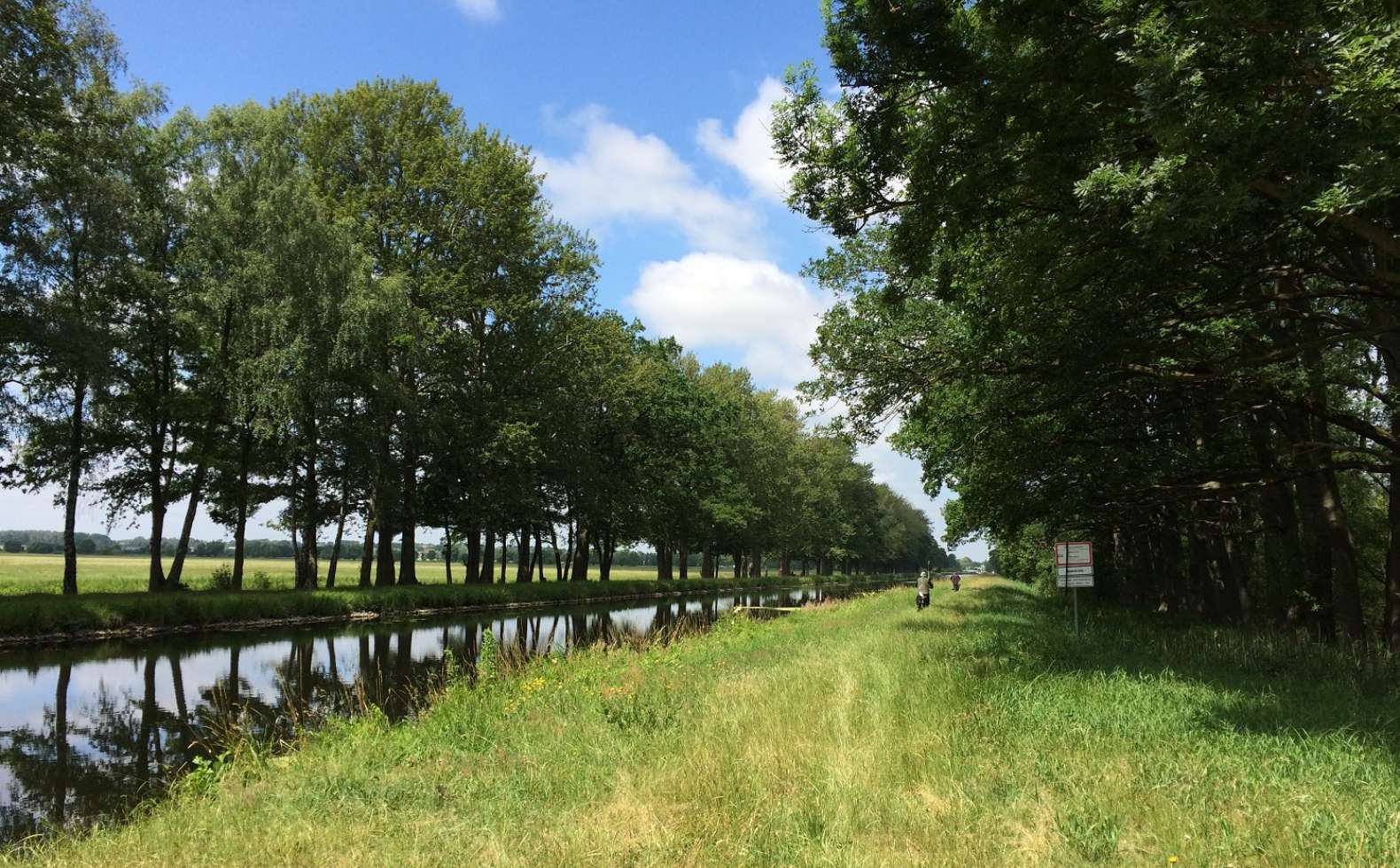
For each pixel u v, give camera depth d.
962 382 14.22
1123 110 7.59
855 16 7.86
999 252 10.67
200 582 38.25
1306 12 5.43
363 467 35.91
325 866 4.77
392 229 36.66
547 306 41.97
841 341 15.13
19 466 28.81
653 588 58.06
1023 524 19.41
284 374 30.52
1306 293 9.62
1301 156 6.07
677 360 65.25
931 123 8.41
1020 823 4.93
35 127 24.16
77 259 27.64
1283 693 8.34
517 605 42.47
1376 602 26.16
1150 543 30.23
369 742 8.25
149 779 9.82
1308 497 14.15
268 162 31.27
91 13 26.42
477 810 5.84
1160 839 4.58
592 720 8.53
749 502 67.06
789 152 9.45
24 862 5.89
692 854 4.59
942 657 11.66
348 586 37.19
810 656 13.28
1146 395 14.27
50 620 22.70
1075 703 7.83
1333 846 4.39
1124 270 9.59
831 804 5.31
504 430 37.38
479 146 39.50
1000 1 7.44
